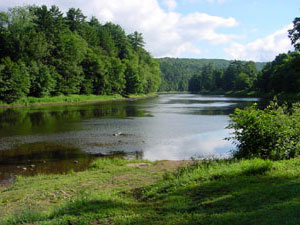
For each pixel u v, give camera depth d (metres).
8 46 59.47
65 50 68.25
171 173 9.34
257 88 95.44
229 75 130.50
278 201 5.47
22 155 15.45
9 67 50.81
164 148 17.02
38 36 61.72
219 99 74.69
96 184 9.11
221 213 5.25
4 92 51.03
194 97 90.69
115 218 5.43
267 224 4.42
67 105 52.69
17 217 6.14
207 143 18.41
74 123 27.31
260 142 10.38
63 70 67.00
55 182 9.73
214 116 33.22
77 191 8.43
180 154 15.56
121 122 28.02
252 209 5.27
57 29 69.31
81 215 5.75
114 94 81.94
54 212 6.13
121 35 102.56
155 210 5.84
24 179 10.76
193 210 5.64
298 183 6.46
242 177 7.47
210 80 151.38
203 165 9.59
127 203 6.55
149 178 9.41
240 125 10.64
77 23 84.69
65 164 13.72
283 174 7.38
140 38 111.88
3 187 10.23
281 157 9.86
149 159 14.58
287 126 10.12
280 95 70.12
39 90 58.53
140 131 22.84
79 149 16.75
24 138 20.00
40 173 12.25
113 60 83.12
